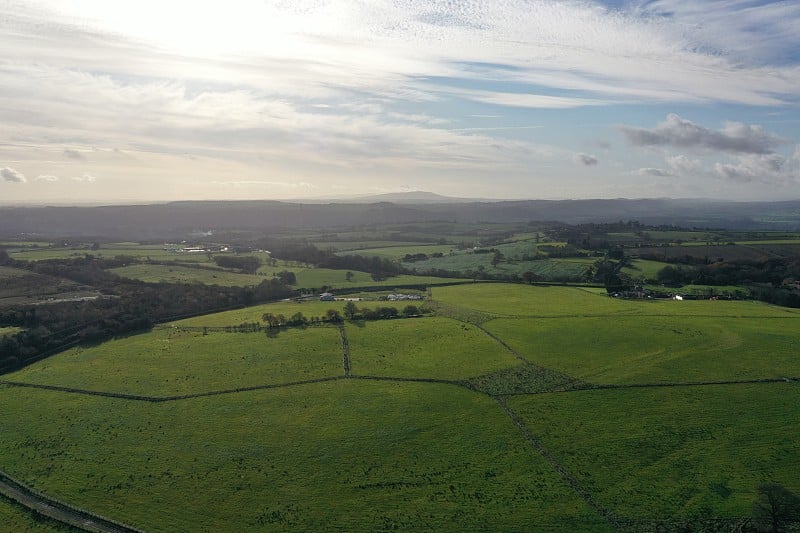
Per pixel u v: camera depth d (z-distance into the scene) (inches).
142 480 2960.1
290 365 4608.8
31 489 2886.3
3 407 3878.0
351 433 3435.0
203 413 3740.2
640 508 2672.2
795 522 2514.8
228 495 2822.3
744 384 4052.7
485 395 3973.9
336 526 2581.2
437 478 2950.3
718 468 2982.3
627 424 3489.2
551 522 2583.7
